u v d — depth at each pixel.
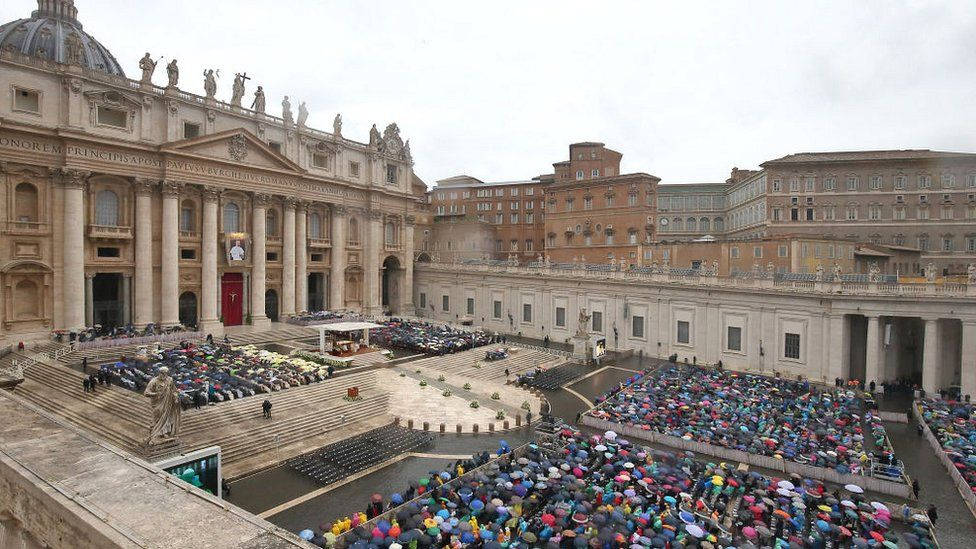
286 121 68.94
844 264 64.94
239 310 64.38
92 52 72.06
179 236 58.38
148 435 30.00
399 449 33.44
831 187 82.19
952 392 45.41
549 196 94.25
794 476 28.66
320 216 74.44
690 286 58.56
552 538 21.59
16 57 47.34
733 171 102.44
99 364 43.44
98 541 12.46
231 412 34.84
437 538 21.23
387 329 65.62
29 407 20.59
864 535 23.44
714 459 32.47
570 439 33.75
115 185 53.97
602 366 57.03
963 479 28.84
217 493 25.55
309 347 56.75
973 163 77.50
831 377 49.56
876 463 30.72
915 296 45.75
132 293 56.00
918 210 79.38
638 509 23.92
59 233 50.34
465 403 42.88
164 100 56.38
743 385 45.66
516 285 74.56
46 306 49.88
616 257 84.69
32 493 14.70
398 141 84.88
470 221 102.56
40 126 48.12
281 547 12.08
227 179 61.06
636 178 82.50
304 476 29.91
